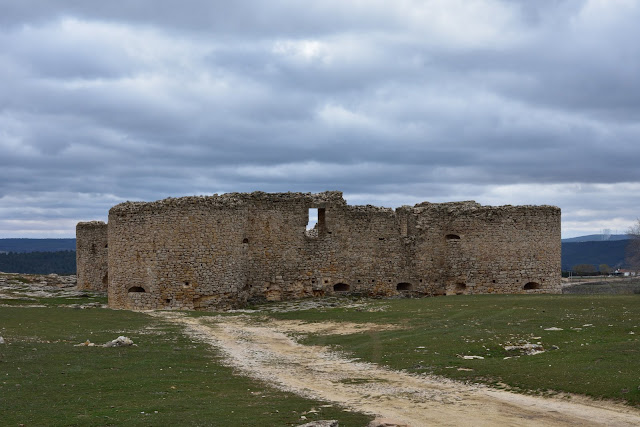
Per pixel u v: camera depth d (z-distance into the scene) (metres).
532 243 63.56
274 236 63.84
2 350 32.38
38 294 69.44
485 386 26.47
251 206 63.44
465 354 31.97
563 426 21.17
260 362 32.53
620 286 74.50
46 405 23.22
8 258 175.25
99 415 21.91
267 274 63.41
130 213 57.72
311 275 64.50
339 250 65.06
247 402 24.12
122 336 37.62
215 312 53.56
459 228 64.19
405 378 28.52
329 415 22.25
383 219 65.75
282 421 21.30
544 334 35.09
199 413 22.17
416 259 65.38
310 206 64.75
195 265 56.47
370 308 51.09
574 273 123.50
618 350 29.59
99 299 66.12
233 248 58.31
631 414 22.08
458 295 59.62
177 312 52.94
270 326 45.25
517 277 63.12
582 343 32.12
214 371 30.03
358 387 26.95
